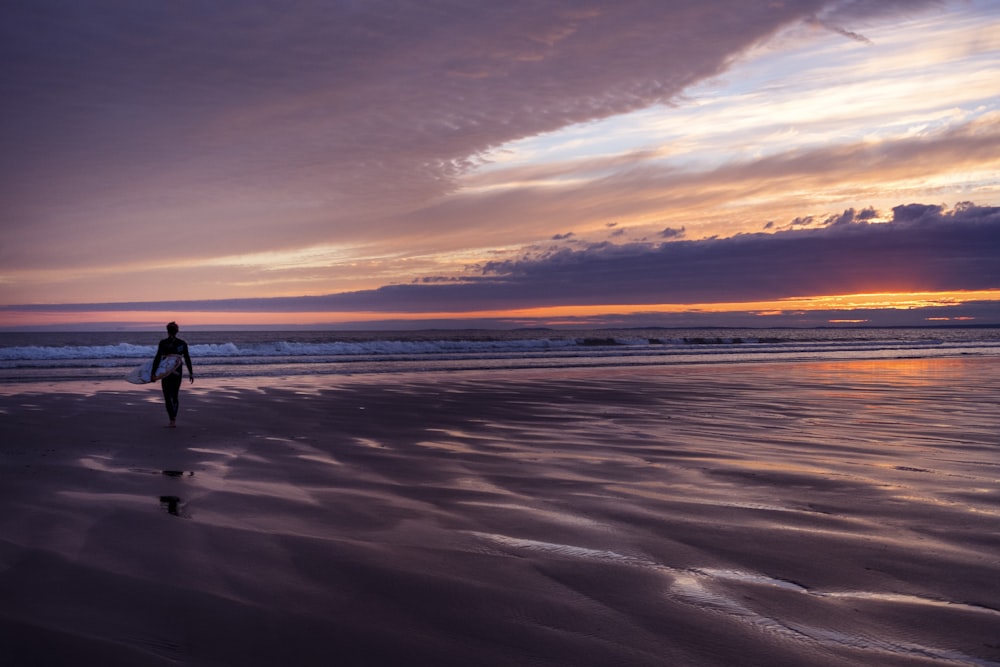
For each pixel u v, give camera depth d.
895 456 8.43
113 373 21.83
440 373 23.03
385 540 5.00
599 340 61.88
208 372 22.91
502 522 5.50
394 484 6.94
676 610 3.69
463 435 10.17
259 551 4.73
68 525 5.36
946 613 3.63
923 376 21.84
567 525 5.41
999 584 4.06
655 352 40.75
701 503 6.11
